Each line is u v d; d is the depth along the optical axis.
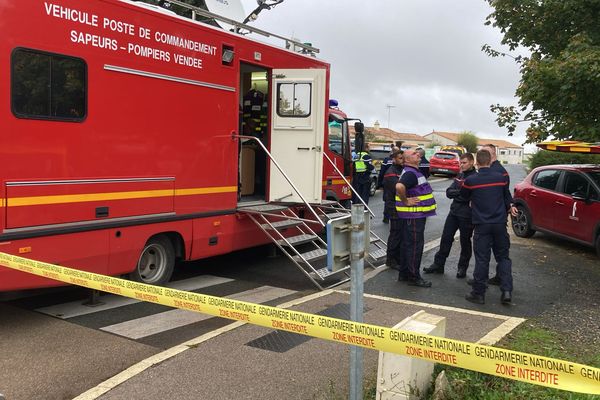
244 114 8.49
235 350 4.29
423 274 7.54
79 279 3.74
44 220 4.74
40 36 4.61
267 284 6.90
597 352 4.54
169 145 5.88
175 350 4.27
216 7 7.15
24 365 4.12
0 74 4.36
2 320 5.20
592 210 8.50
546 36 9.76
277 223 7.00
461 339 4.65
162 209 5.86
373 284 6.84
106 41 5.14
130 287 3.42
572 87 8.38
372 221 12.55
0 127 4.38
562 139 9.60
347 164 9.95
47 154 4.72
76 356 4.32
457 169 28.12
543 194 9.77
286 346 4.39
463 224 7.20
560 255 8.93
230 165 6.77
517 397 3.35
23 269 4.11
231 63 6.69
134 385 3.65
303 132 7.60
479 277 6.11
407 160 6.66
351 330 2.64
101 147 5.16
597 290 6.82
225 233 6.78
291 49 8.16
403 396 3.17
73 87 4.90
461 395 3.37
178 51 5.91
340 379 3.79
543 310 5.91
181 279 7.03
